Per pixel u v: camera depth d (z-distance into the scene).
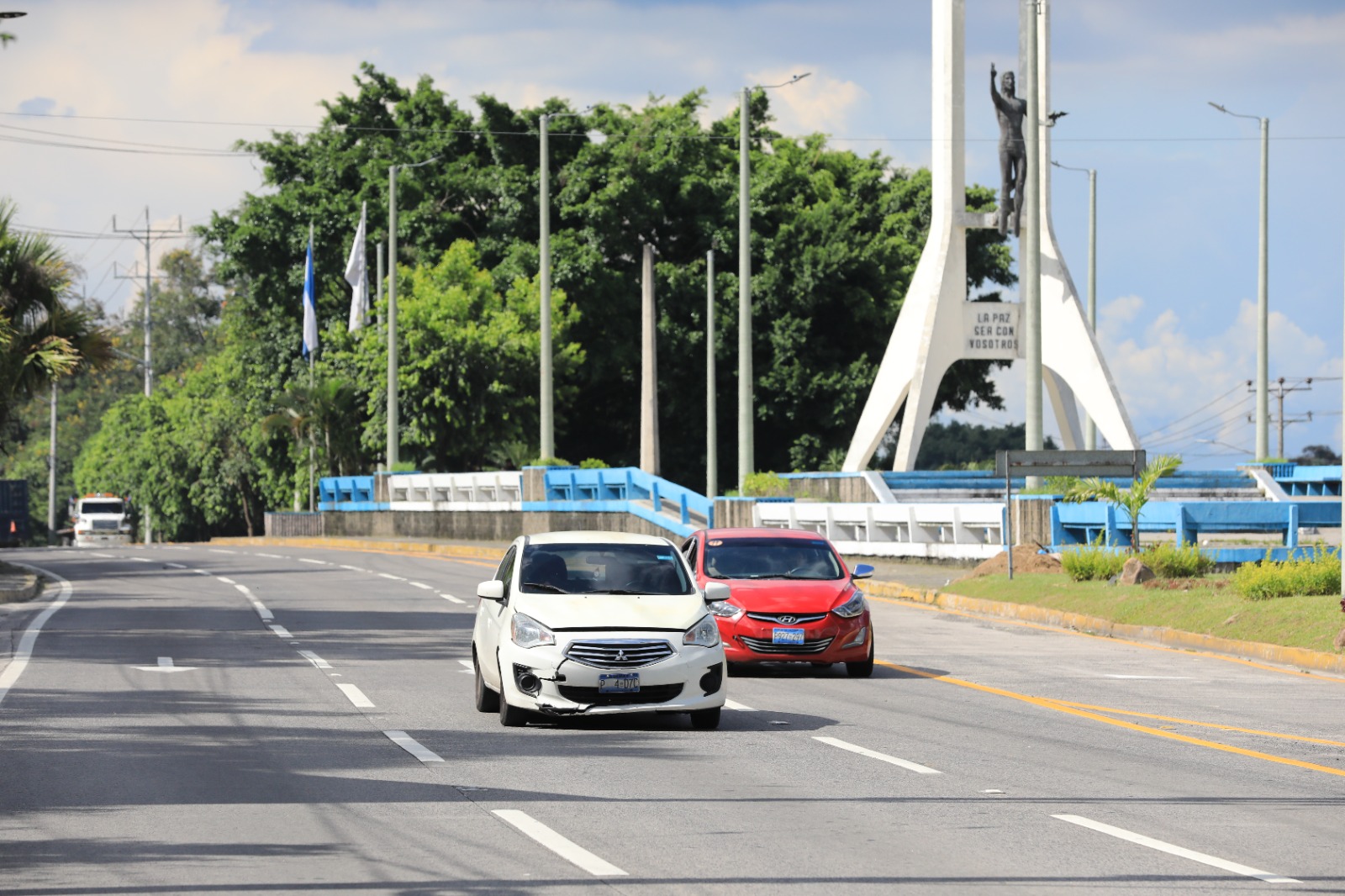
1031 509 64.88
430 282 118.81
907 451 82.44
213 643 43.81
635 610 28.66
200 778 23.17
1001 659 41.38
